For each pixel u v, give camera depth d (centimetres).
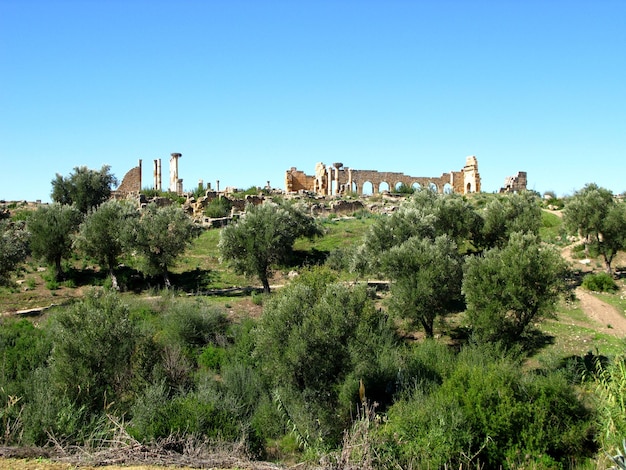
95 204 6662
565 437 2008
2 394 2158
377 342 2898
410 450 1747
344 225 6278
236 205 7144
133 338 2638
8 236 4119
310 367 2466
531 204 5091
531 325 3164
